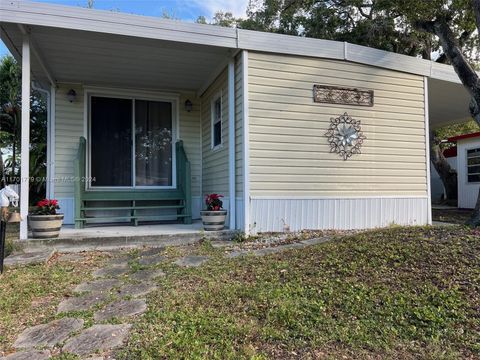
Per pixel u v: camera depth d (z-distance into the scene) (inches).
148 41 216.2
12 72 562.9
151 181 314.7
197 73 278.8
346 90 259.0
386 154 270.5
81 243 207.5
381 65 268.4
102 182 297.9
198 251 198.4
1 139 535.8
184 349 93.7
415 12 294.5
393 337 97.9
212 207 240.2
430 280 123.6
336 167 255.1
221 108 274.5
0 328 110.5
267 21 567.2
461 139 479.5
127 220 287.3
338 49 255.0
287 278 138.8
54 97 290.0
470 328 99.2
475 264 129.8
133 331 105.1
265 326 105.0
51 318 116.9
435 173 650.8
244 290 129.4
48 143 287.7
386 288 121.6
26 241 200.2
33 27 194.5
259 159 235.8
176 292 134.1
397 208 271.7
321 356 90.4
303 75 247.8
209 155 305.9
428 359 87.9
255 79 235.8
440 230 174.1
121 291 139.0
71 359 91.2
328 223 251.8
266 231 237.0
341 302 115.9
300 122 245.9
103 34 204.7
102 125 301.7
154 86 308.7
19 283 147.1
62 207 287.0
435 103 369.1
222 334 100.9
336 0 525.7
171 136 323.6
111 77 284.0
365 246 158.4
